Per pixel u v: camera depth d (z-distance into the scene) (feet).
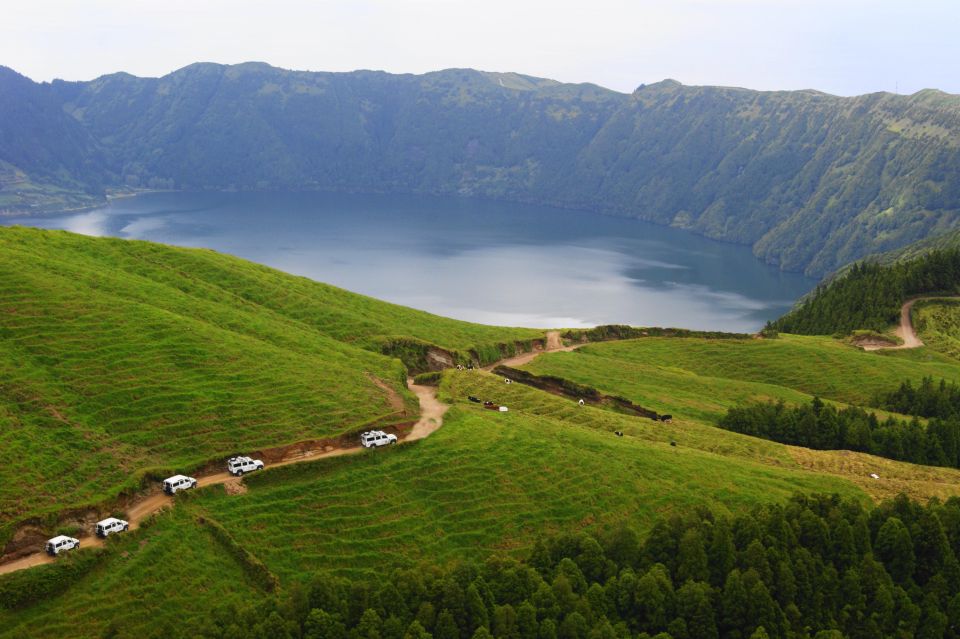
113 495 320.09
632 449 461.37
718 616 310.24
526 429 463.01
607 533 355.97
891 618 327.88
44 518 299.17
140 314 468.34
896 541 351.25
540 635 281.95
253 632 257.75
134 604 283.79
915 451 556.51
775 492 433.48
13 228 607.37
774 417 583.99
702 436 534.78
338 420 419.95
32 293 449.89
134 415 376.48
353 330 621.72
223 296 611.47
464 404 505.25
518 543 365.61
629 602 307.58
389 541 349.82
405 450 412.16
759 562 324.19
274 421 403.34
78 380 388.16
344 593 291.17
